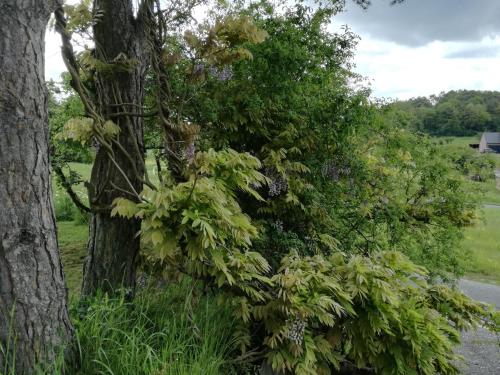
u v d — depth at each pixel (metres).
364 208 5.55
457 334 3.46
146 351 2.57
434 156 6.15
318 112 4.94
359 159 5.42
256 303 3.29
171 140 3.60
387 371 3.24
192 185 2.91
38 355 2.24
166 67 3.82
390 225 5.92
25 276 2.19
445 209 6.19
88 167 7.28
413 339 3.19
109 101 3.41
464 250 7.18
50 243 2.31
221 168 3.35
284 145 4.91
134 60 3.32
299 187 4.81
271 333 3.17
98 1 3.34
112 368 2.48
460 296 3.87
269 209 4.81
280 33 4.62
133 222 3.47
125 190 3.29
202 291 3.51
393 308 3.29
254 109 4.45
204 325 3.17
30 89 2.17
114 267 3.43
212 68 4.15
